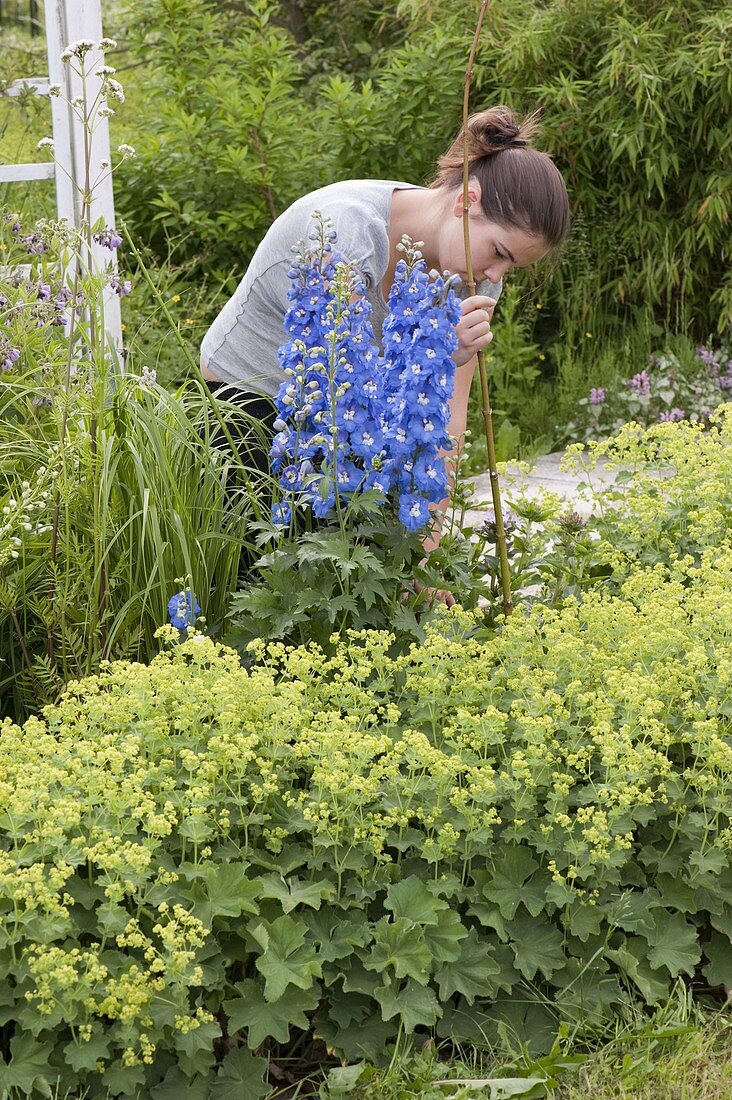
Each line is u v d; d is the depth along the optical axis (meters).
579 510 5.36
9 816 2.25
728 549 3.41
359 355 2.85
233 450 3.34
